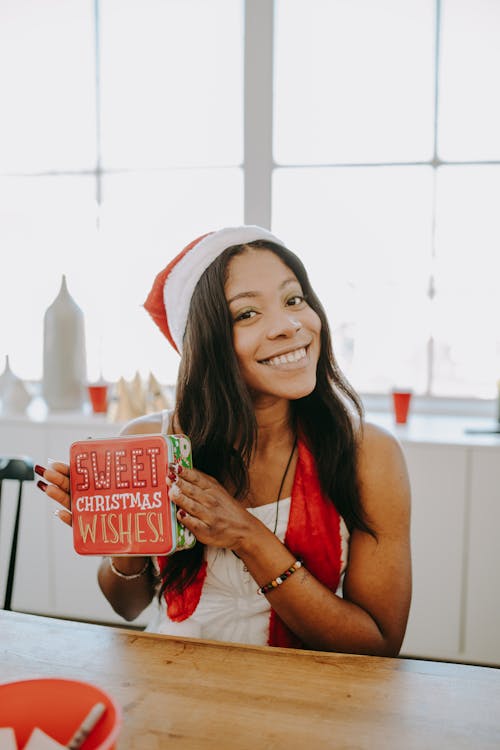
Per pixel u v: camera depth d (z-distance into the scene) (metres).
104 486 0.73
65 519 0.76
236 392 0.85
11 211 2.32
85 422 1.98
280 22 2.03
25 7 2.19
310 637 0.82
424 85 1.97
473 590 1.79
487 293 2.04
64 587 2.06
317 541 0.90
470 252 2.03
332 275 2.12
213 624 0.89
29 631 0.76
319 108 2.05
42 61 2.22
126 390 1.99
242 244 0.86
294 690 0.64
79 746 0.46
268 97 2.05
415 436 1.81
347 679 0.66
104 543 0.73
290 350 0.83
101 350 2.30
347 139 2.05
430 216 2.03
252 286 0.83
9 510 2.07
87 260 2.28
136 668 0.68
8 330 2.39
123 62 2.16
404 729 0.58
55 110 2.24
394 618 0.90
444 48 1.94
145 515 0.72
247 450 0.86
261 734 0.57
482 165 1.97
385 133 2.02
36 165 2.28
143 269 2.24
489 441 1.75
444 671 0.67
